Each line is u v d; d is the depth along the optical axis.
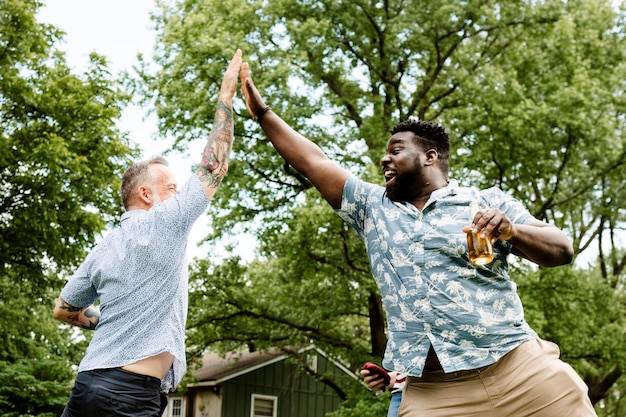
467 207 2.54
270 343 16.56
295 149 2.88
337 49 15.15
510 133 13.17
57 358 14.34
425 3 14.98
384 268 2.58
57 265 13.34
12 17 12.59
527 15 14.96
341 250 13.81
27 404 12.41
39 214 12.07
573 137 13.76
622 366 14.91
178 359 2.79
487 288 2.47
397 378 3.79
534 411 2.42
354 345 15.54
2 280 14.24
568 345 14.89
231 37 13.86
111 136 12.90
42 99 12.53
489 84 14.09
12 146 12.34
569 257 2.40
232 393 20.64
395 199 2.65
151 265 2.73
